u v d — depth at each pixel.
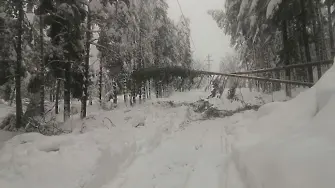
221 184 4.67
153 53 27.61
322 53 17.17
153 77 12.32
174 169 6.12
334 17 16.20
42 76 13.23
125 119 12.29
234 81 11.45
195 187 4.84
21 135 7.66
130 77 14.10
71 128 11.30
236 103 15.71
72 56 14.75
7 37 12.30
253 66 23.92
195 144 8.04
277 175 3.15
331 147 2.91
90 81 16.50
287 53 14.28
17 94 12.74
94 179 5.36
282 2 13.06
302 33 14.63
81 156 6.08
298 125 4.36
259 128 5.94
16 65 13.01
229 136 7.86
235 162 5.08
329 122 3.52
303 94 5.43
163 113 13.91
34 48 13.77
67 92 15.05
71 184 5.18
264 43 18.38
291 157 3.17
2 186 5.07
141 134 8.77
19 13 12.48
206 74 11.20
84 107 14.68
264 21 14.61
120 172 6.10
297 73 15.21
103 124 11.65
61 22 14.47
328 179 2.45
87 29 14.57
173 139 9.07
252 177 3.71
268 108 6.75
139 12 23.28
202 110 14.52
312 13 14.56
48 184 5.18
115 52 15.95
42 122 12.10
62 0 13.37
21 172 5.47
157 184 5.39
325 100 4.20
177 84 12.80
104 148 6.50
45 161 5.79
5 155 6.30
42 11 13.55
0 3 11.95
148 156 7.15
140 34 23.75
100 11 14.56
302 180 2.71
